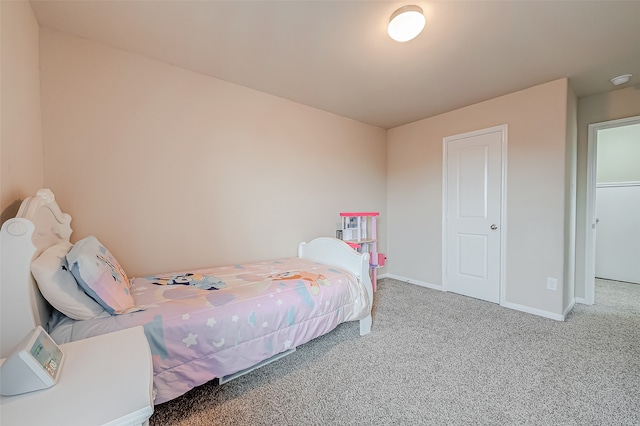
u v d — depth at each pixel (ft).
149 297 5.02
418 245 12.13
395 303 9.67
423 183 11.91
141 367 2.39
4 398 1.97
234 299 5.15
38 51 5.60
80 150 6.13
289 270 7.41
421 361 5.99
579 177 9.77
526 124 8.82
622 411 4.47
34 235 3.66
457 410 4.52
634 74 7.88
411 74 7.82
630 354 6.22
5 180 3.87
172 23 5.64
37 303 3.60
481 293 10.04
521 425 4.21
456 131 10.69
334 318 6.39
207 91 7.87
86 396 2.02
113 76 6.48
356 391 5.01
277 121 9.39
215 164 8.04
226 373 4.69
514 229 9.12
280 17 5.45
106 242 6.45
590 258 9.58
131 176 6.74
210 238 7.97
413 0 4.96
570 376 5.41
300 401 4.75
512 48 6.52
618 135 13.19
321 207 10.73
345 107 10.43
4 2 3.97
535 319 8.23
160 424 4.22
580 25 5.67
